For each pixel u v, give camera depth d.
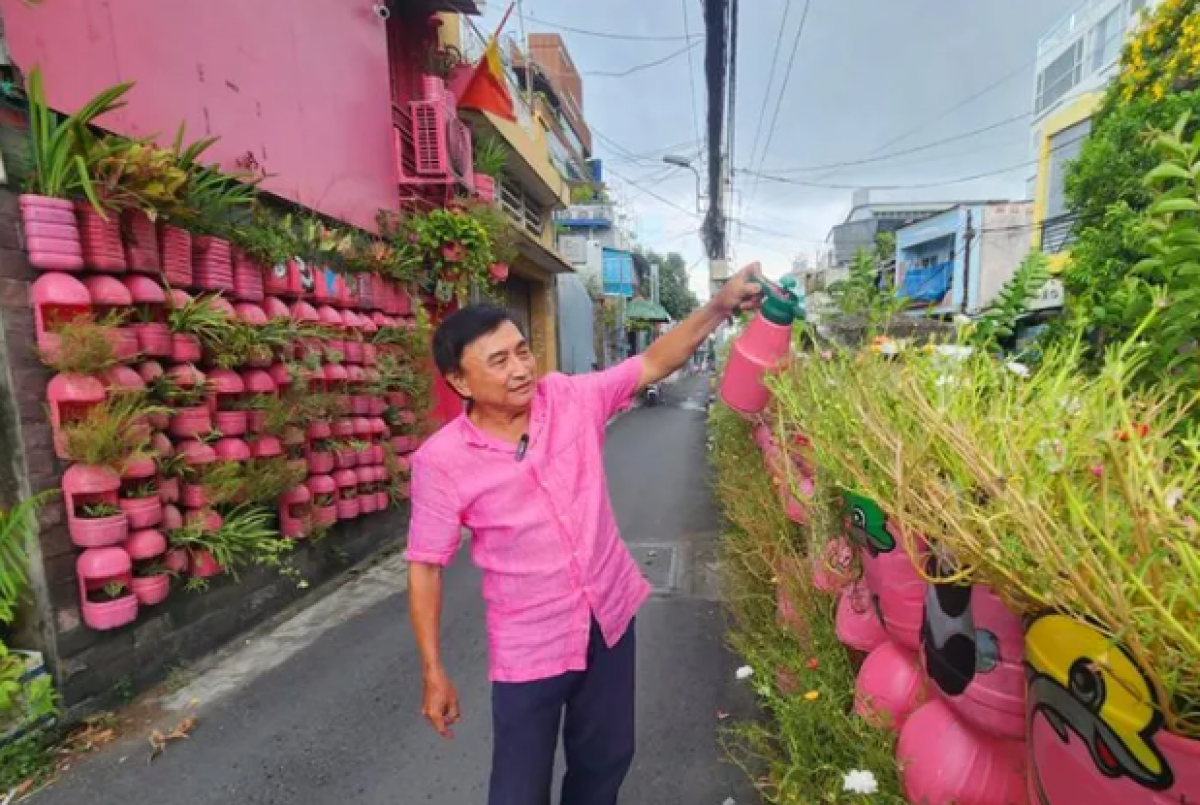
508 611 1.64
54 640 2.69
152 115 3.32
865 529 1.55
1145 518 0.85
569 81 24.16
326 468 4.39
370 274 5.16
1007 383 1.40
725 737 2.54
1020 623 1.09
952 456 1.24
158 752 2.63
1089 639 0.83
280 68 4.35
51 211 2.59
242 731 2.77
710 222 11.83
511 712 1.65
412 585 1.69
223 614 3.57
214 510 3.36
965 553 1.06
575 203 24.39
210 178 3.34
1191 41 5.47
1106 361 1.33
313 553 4.41
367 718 2.84
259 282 3.79
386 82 5.90
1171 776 0.73
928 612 1.29
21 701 2.54
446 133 6.17
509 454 1.60
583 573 1.63
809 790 1.64
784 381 1.98
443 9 7.00
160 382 3.06
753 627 2.80
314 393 4.22
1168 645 0.80
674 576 4.37
